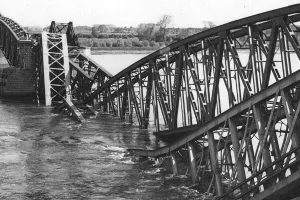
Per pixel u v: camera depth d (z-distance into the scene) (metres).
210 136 27.91
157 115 47.69
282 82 22.53
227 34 35.12
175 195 29.42
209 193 29.27
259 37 33.97
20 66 78.31
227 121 26.75
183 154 37.59
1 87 78.19
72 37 78.44
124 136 48.06
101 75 66.44
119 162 37.53
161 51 44.97
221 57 36.34
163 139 46.22
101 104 65.06
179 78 42.97
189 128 41.06
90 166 36.38
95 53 183.38
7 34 88.62
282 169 22.39
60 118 58.75
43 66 68.81
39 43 72.56
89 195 29.92
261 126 24.14
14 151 41.22
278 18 30.41
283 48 30.30
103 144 44.19
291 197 23.38
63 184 32.09
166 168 35.22
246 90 33.03
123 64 133.00
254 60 32.56
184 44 41.12
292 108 22.64
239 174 25.47
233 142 25.95
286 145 22.28
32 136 47.75
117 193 30.17
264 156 23.95
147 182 32.12
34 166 36.41
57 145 43.81
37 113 62.25
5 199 29.23
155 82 47.19
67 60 68.75
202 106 39.69
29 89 77.56
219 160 34.06
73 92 70.62
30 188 31.28
